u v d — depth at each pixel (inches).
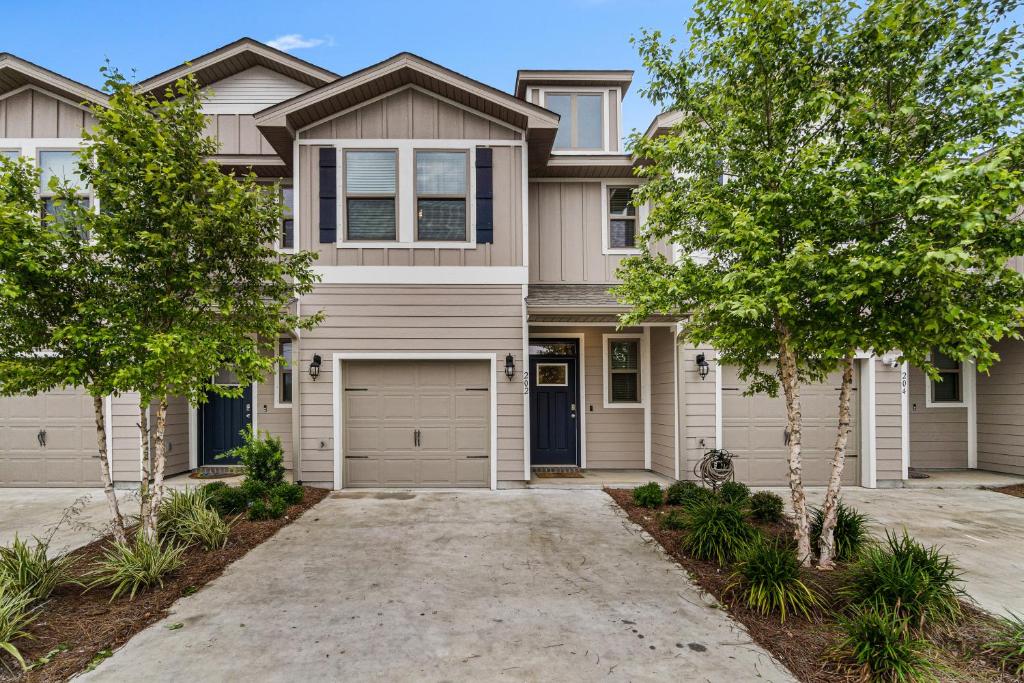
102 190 175.8
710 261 193.0
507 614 149.3
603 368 376.8
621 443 375.2
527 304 303.9
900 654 117.3
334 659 125.4
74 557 190.2
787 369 182.7
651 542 212.2
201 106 191.2
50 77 320.2
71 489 316.2
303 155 312.2
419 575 177.8
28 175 176.4
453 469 315.3
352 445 313.9
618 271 221.9
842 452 180.4
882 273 141.9
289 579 173.8
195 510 207.8
